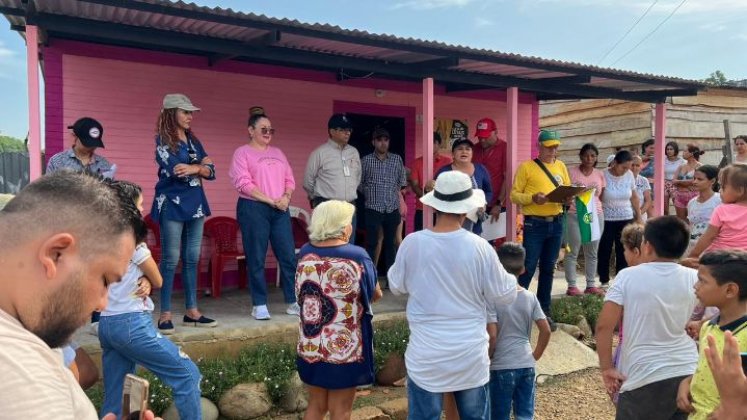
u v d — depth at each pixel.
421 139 8.60
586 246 7.52
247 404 4.43
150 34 5.08
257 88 7.33
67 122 6.30
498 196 7.52
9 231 1.11
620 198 7.70
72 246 1.14
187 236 5.12
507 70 6.71
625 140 11.19
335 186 6.26
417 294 3.24
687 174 8.91
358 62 6.12
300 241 7.46
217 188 7.12
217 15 4.70
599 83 7.57
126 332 3.29
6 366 1.01
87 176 1.25
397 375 5.25
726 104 11.48
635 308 3.04
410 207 8.61
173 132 4.96
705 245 4.45
